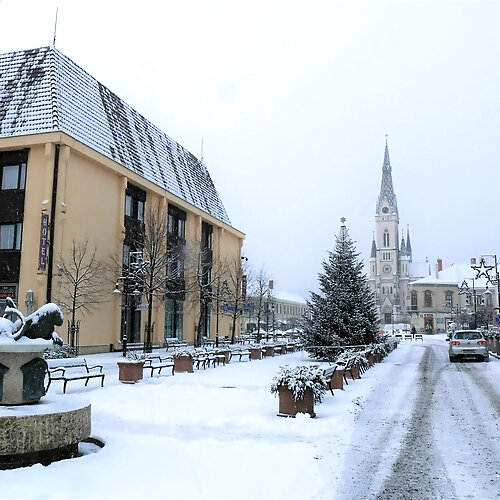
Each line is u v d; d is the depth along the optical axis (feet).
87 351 88.17
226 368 67.56
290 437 26.96
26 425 21.02
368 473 21.06
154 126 132.16
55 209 81.92
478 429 29.63
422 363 76.84
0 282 83.76
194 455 22.89
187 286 122.01
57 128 81.97
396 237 404.98
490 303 255.91
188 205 127.13
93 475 19.58
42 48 94.53
